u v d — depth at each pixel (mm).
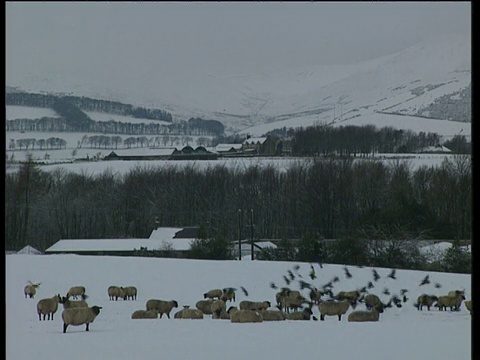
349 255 62031
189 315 29906
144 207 86750
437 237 68312
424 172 76875
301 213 78812
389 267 60562
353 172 79312
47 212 83812
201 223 82625
